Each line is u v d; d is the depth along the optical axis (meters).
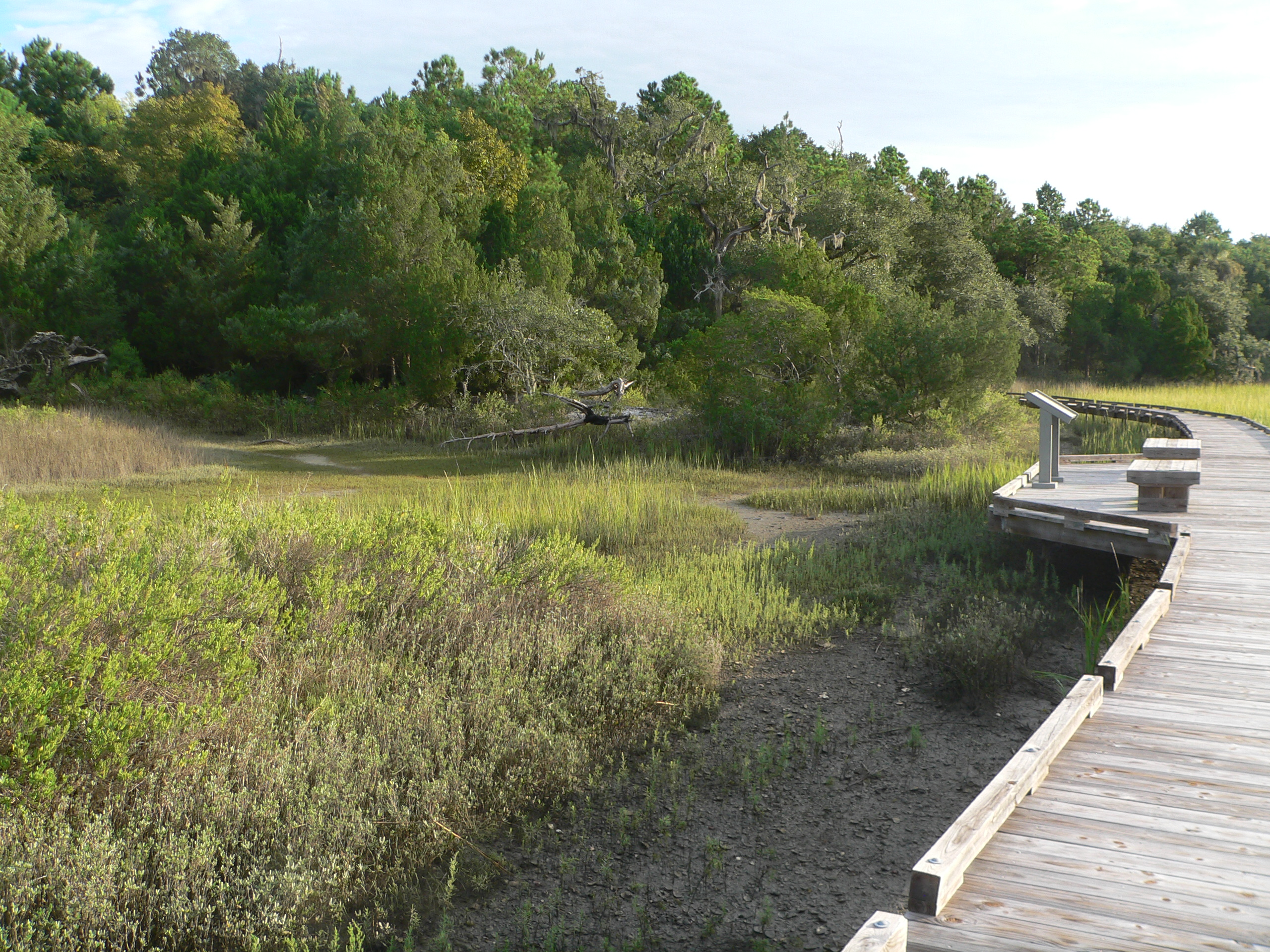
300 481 18.36
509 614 7.95
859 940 2.49
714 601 9.67
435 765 5.68
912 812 5.60
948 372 22.31
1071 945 2.75
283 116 47.56
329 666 6.55
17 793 4.34
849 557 11.78
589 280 37.03
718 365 23.16
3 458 17.30
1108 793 3.84
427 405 29.05
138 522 7.79
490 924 4.49
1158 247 78.62
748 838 5.30
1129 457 15.83
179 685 5.49
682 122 57.62
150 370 37.88
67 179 60.84
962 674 7.42
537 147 59.47
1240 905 2.98
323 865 4.48
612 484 17.30
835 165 61.59
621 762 6.27
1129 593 10.27
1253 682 5.25
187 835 4.47
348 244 32.47
